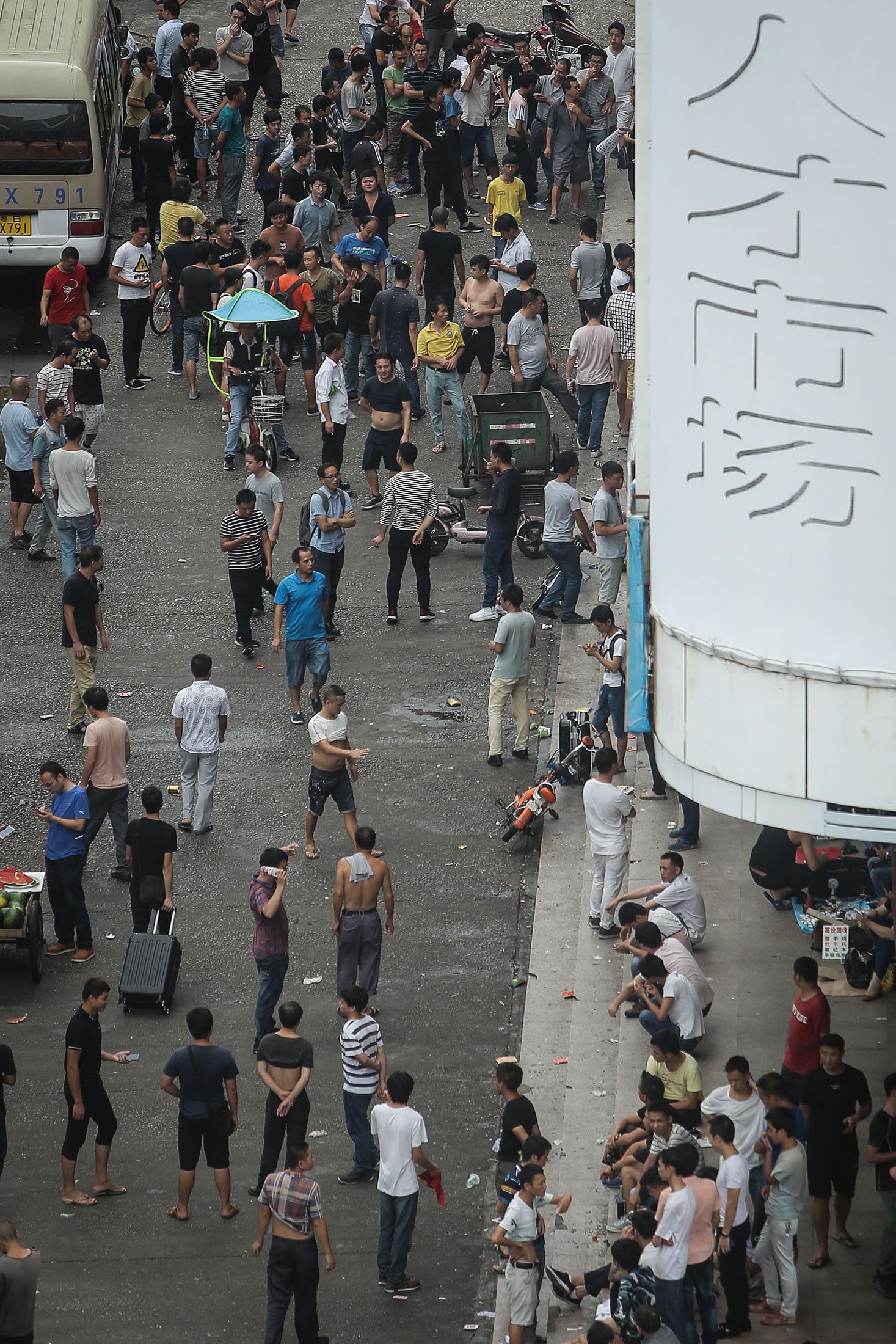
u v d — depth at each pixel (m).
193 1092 40.31
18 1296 35.19
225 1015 48.06
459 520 71.81
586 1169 41.66
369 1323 38.06
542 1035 46.62
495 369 84.31
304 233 88.50
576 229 96.62
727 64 29.28
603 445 76.81
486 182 104.06
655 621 33.53
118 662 64.69
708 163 30.00
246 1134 44.09
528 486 72.75
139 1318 38.28
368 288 79.69
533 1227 35.59
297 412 82.44
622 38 99.19
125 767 53.59
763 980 47.25
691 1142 37.06
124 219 99.06
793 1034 41.09
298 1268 36.22
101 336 89.69
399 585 67.00
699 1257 34.88
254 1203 41.78
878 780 30.45
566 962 49.56
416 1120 38.22
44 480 70.38
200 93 98.94
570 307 88.06
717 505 31.19
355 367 81.06
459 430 78.94
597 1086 44.41
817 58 28.27
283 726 60.97
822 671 30.27
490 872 53.94
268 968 45.47
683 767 32.94
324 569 64.31
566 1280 37.81
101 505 75.19
